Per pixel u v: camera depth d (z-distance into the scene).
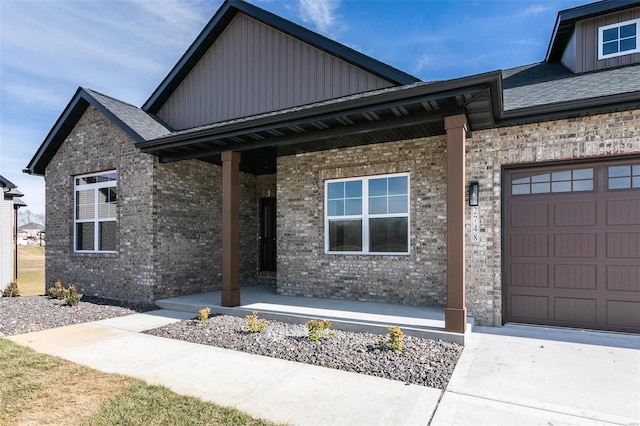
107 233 9.62
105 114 9.05
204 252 9.70
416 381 3.95
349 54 7.86
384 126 5.92
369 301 7.77
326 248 8.48
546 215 6.18
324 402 3.49
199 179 9.70
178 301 8.12
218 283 10.03
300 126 6.33
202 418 3.19
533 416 3.22
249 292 9.29
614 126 5.61
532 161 6.12
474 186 6.41
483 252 6.38
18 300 9.07
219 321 6.59
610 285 5.77
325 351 4.90
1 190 13.30
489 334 5.68
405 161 7.54
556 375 4.09
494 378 4.01
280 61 8.82
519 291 6.33
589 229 5.91
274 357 4.77
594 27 7.45
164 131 9.62
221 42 9.70
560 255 6.07
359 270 7.93
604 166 5.84
